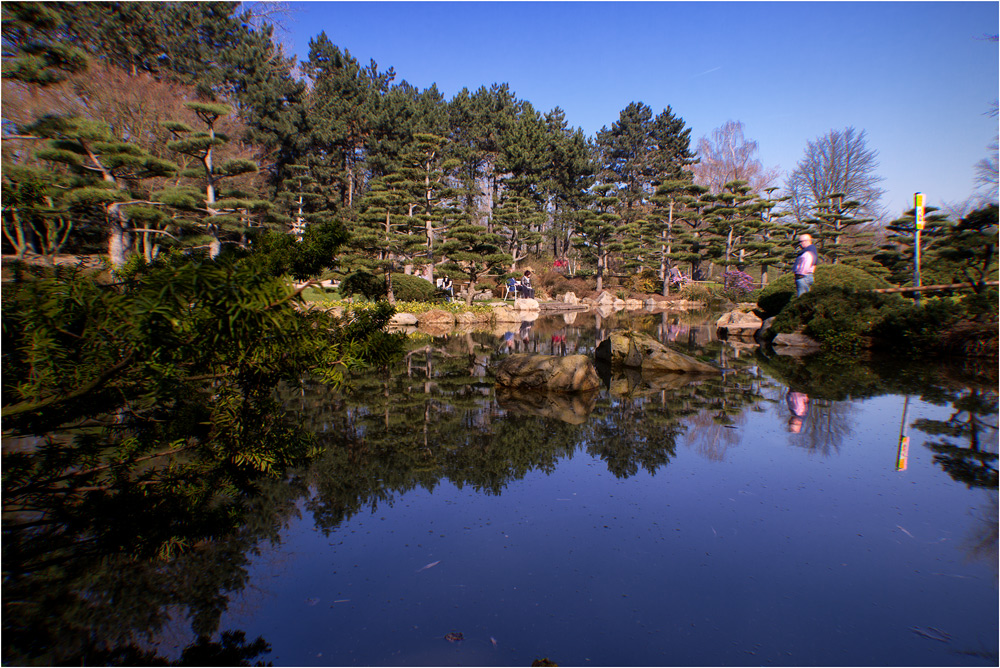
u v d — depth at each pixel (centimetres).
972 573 313
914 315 1224
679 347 1420
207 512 372
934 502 411
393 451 543
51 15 1593
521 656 243
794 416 671
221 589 295
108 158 1769
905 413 676
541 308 3170
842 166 4838
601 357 1180
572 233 4931
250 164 2162
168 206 2066
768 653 245
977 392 800
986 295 1157
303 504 411
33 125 1658
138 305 237
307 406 737
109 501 362
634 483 457
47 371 269
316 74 4262
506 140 4319
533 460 515
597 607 281
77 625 259
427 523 380
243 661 234
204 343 262
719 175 5241
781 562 327
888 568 320
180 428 366
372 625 265
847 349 1314
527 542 352
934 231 2739
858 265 2644
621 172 5719
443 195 2808
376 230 2466
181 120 2602
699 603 285
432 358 1241
